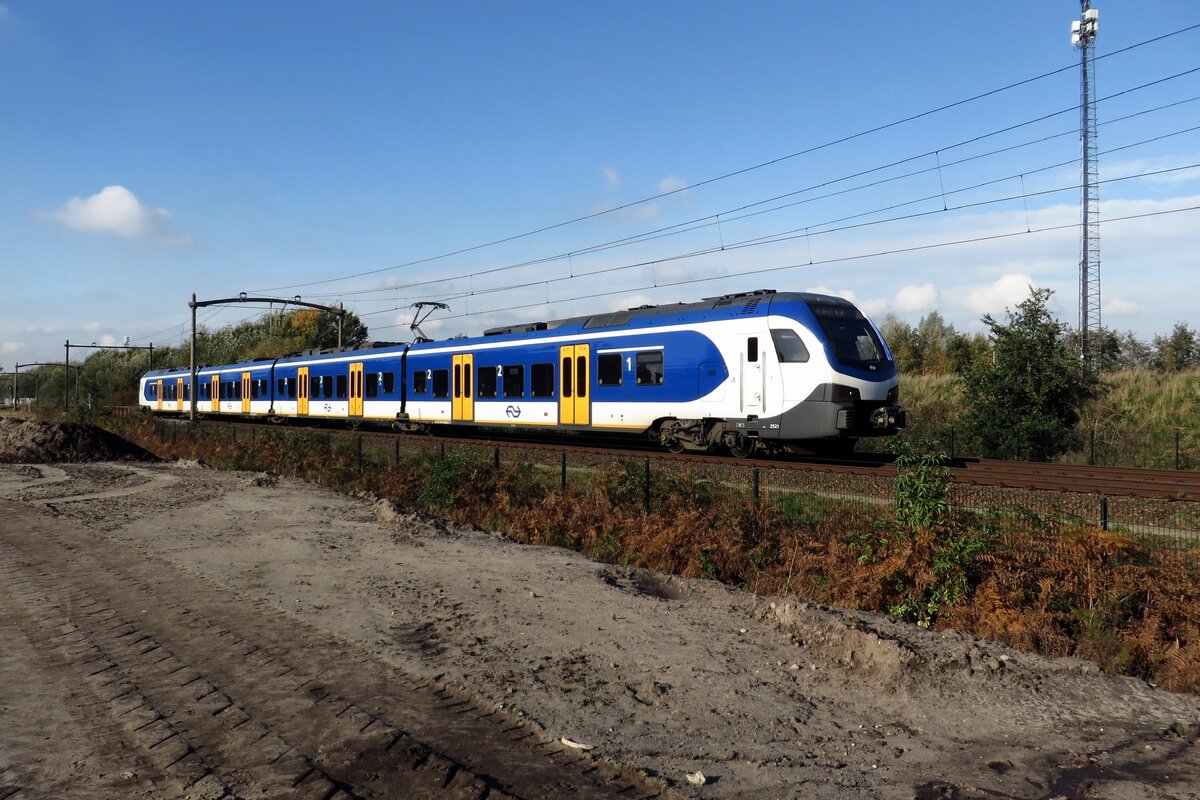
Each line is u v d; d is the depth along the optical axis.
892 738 5.22
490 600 8.41
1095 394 24.98
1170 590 8.04
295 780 4.57
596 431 22.66
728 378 19.42
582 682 6.10
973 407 24.45
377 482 18.30
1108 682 6.21
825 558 9.77
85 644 7.20
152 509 15.17
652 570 10.30
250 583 9.26
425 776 4.62
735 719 5.46
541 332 24.45
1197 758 4.94
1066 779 4.63
